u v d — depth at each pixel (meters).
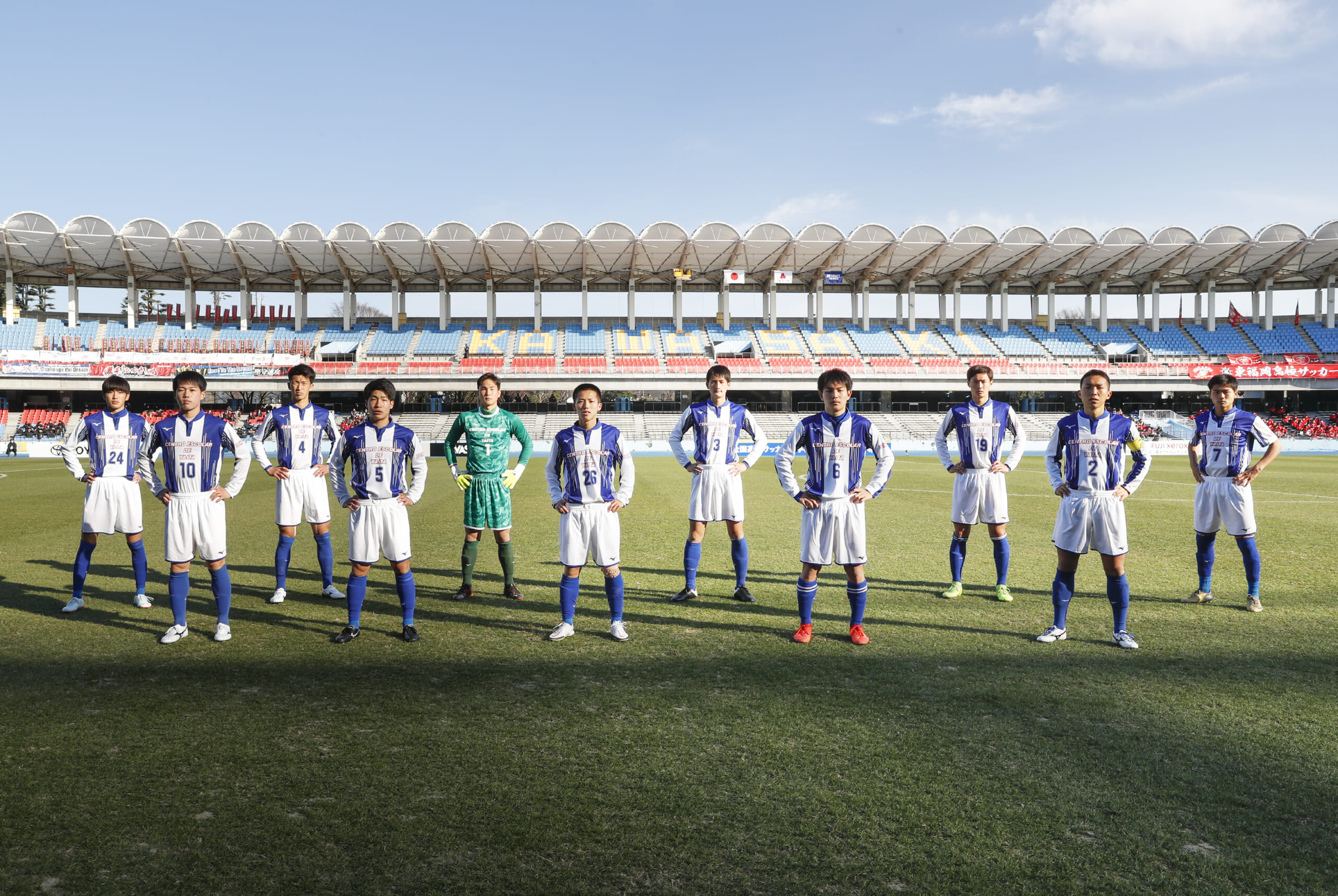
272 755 3.28
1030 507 13.34
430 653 4.87
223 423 5.19
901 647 5.00
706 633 5.38
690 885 2.36
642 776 3.09
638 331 43.66
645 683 4.26
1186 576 7.38
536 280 41.75
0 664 4.59
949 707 3.88
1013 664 4.63
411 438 5.23
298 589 6.91
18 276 39.75
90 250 36.59
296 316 41.34
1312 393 41.47
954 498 6.56
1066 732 3.55
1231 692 4.11
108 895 2.30
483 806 2.84
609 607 5.94
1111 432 4.99
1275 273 41.72
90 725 3.61
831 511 5.01
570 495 5.17
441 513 12.38
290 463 6.46
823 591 6.75
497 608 6.17
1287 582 7.06
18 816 2.76
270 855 2.51
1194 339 43.25
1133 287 44.34
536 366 40.12
